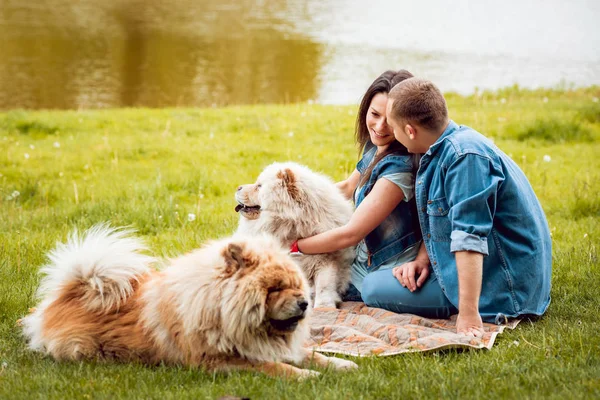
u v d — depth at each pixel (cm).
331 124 1345
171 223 750
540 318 463
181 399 335
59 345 397
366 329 446
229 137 1250
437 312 470
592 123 1341
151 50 2462
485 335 419
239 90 1953
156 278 407
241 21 3347
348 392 341
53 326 405
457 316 461
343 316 471
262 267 371
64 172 1014
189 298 374
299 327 393
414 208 491
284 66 2289
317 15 3734
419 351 398
